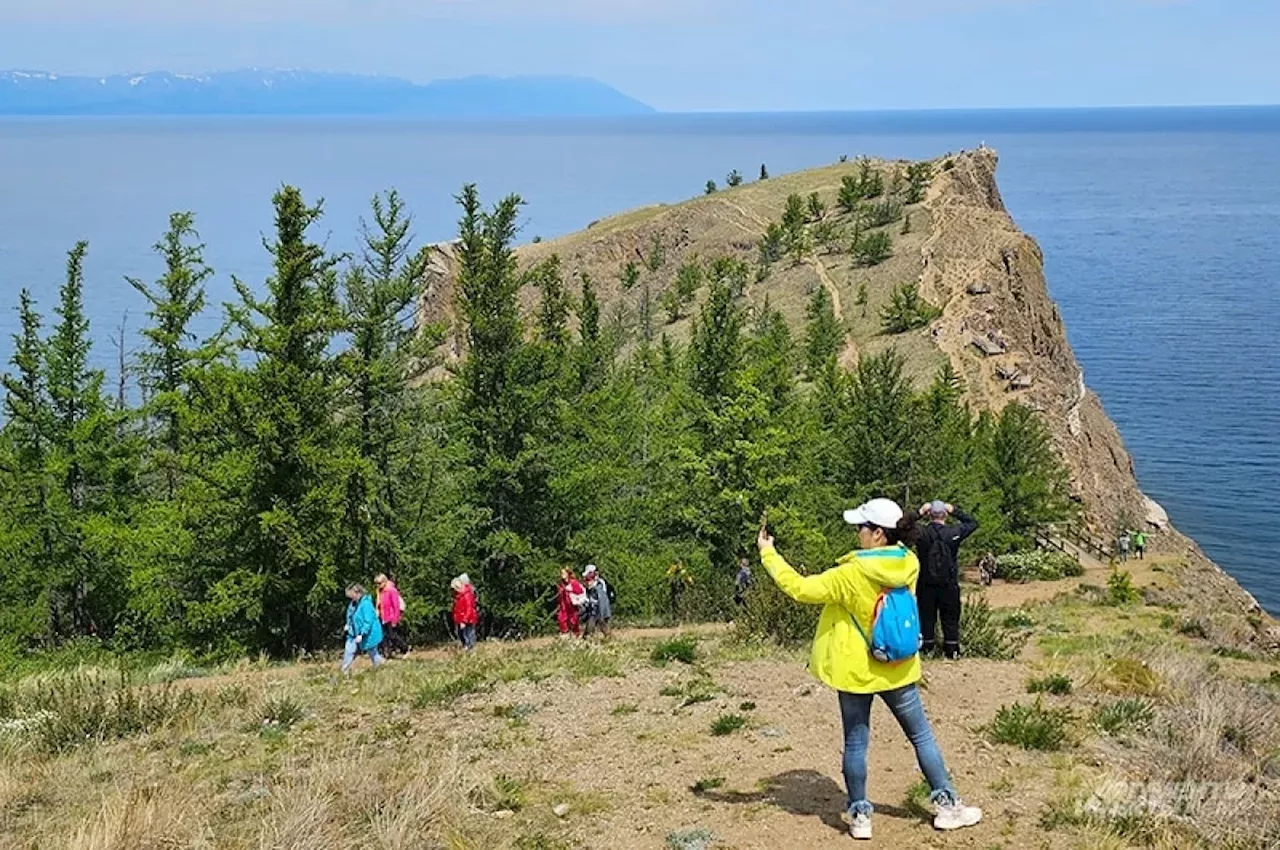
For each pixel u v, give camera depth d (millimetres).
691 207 124375
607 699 11211
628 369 49000
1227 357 122812
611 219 137375
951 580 12289
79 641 28344
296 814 7391
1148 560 48094
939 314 70000
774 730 9305
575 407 30125
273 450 22594
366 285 26266
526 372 27531
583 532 27641
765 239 103375
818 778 8023
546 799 8086
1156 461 85938
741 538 31203
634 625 26344
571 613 21047
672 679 11992
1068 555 42344
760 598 15562
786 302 83438
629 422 35219
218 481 22797
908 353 65500
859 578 6480
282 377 22781
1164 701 10141
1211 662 16562
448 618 27578
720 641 15562
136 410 30984
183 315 31844
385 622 18734
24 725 12016
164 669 18484
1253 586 61156
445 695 12242
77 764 10328
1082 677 11047
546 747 9531
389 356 26016
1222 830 6684
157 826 7387
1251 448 88500
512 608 26656
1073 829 6840
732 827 7176
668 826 7320
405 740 10312
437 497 26078
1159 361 122000
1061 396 64625
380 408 25781
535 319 36188
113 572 29344
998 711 9320
